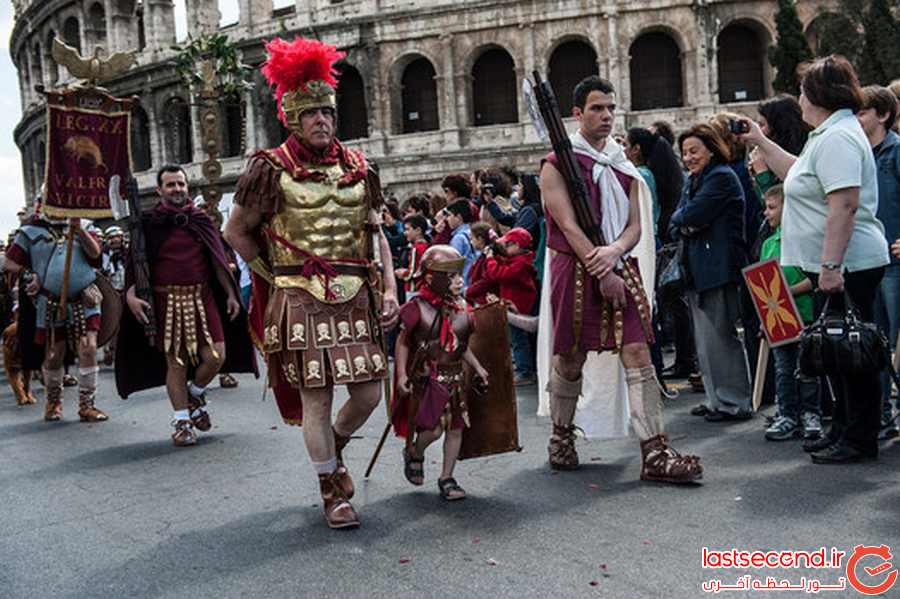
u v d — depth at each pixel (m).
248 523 5.94
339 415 6.13
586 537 5.24
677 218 8.40
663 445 6.39
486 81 39.19
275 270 5.88
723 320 8.38
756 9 35.62
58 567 5.27
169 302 9.00
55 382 11.00
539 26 37.31
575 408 6.93
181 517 6.20
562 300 6.62
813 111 6.48
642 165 10.53
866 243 6.44
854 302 6.58
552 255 6.81
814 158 6.37
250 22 42.44
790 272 8.02
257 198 5.79
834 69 6.35
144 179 45.59
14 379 12.77
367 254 6.08
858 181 6.15
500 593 4.46
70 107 10.76
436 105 39.91
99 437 9.62
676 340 11.29
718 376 8.49
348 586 4.67
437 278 6.24
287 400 6.35
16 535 5.98
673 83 37.25
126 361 9.47
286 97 5.90
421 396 6.14
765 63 36.31
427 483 6.73
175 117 45.75
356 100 41.19
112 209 10.24
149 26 45.88
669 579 4.53
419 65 40.00
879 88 7.55
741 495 5.89
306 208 5.78
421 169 38.19
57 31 51.81
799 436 7.49
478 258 11.03
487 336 6.56
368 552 5.20
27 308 11.08
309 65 5.78
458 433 6.29
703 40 35.69
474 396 6.51
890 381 7.39
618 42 36.41
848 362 6.28
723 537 5.09
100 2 48.75
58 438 9.70
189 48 26.58
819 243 6.49
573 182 6.46
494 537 5.34
